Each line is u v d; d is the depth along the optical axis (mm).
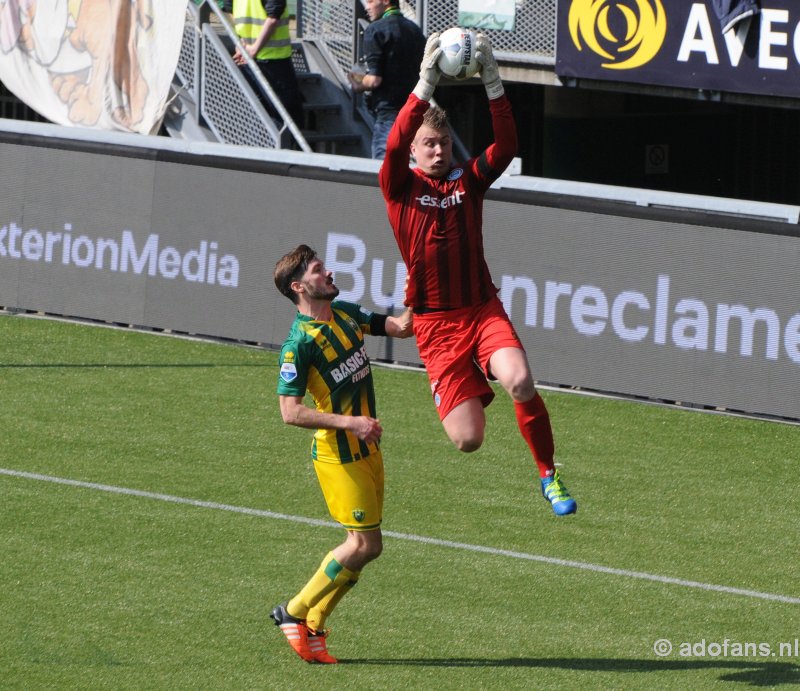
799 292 33688
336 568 20047
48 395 34938
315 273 19906
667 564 25281
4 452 30422
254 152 40312
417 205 21484
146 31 47469
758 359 34469
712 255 34625
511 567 24859
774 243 33812
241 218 39875
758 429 34188
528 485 29719
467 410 21734
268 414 34219
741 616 22844
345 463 19938
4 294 43219
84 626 21406
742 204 34688
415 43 44750
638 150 61812
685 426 34344
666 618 22656
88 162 41625
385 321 21406
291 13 58406
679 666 20641
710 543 26500
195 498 27984
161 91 47406
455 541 26141
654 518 27859
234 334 40312
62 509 26922
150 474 29359
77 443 31250
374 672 20141
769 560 25641
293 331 20031
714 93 46406
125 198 41312
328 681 19750
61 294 42438
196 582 23469
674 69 46750
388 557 25156
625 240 35625
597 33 48062
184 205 40562
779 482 30438
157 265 41125
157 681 19500
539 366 37188
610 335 36188
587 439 33156
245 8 50031
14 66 49781
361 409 20391
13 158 42531
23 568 23766
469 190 21594
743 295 34375
